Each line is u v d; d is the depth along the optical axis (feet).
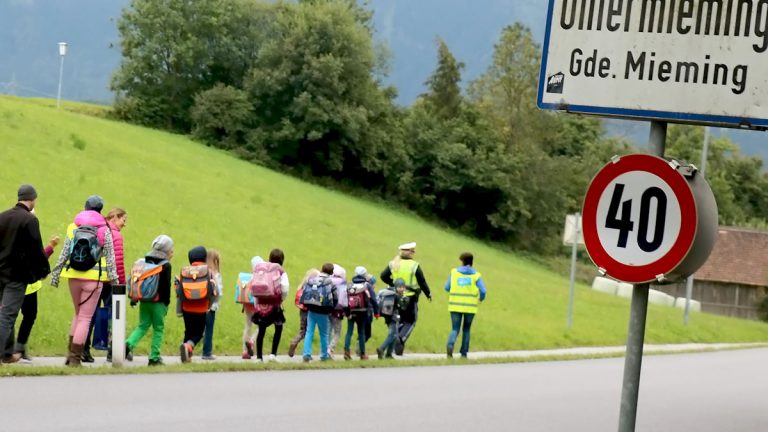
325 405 85.66
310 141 548.31
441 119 602.85
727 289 557.74
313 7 558.97
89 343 110.32
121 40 576.61
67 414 71.20
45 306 138.92
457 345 187.93
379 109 565.12
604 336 242.58
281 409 81.20
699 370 160.56
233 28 586.04
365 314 141.79
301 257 251.19
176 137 458.50
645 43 44.01
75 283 99.76
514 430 77.66
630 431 40.78
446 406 90.12
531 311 261.44
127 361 114.52
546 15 45.06
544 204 581.53
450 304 151.02
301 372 115.24
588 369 149.38
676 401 108.58
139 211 244.22
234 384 97.19
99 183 259.19
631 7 44.16
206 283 113.91
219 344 146.41
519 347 203.62
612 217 41.70
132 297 108.06
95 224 100.07
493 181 558.56
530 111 613.11
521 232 582.35
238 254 227.40
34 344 124.36
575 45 44.68
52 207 212.84
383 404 88.74
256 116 552.41
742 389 128.67
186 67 577.02
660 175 41.09
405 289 150.41
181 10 575.79
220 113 539.29
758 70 43.21
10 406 73.56
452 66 623.77
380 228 378.32
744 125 43.19
